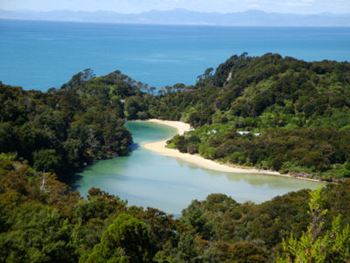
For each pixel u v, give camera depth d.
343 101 114.88
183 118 143.00
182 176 87.19
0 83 104.56
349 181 60.53
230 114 123.50
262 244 45.81
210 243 44.59
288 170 90.69
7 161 61.75
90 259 31.27
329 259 17.88
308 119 114.25
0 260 29.61
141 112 146.75
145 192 76.62
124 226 32.97
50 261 31.69
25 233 32.25
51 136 86.94
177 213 66.62
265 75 133.38
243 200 74.12
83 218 44.97
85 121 106.88
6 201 40.19
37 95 110.75
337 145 93.94
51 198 51.03
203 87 160.88
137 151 106.75
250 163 95.12
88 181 82.56
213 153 100.31
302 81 123.94
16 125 84.62
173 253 38.81
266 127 113.88
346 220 42.12
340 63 135.75
